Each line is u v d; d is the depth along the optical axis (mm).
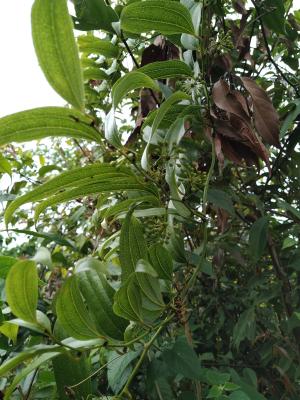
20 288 819
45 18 751
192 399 1283
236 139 1326
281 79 1864
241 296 1897
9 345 1261
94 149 2531
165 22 1176
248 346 1899
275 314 1901
